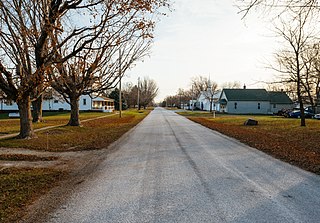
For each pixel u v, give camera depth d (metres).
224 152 10.70
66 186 6.17
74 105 22.34
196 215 4.47
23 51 12.86
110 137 15.60
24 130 14.49
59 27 11.61
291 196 5.42
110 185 6.23
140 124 26.59
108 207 4.85
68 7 11.28
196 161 8.93
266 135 16.44
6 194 5.52
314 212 4.59
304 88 22.61
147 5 10.48
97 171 7.62
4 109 59.84
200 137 15.83
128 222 4.22
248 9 8.48
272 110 61.28
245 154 10.26
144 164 8.48
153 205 4.93
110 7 10.86
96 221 4.26
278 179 6.71
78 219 4.34
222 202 5.07
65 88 22.03
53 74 18.34
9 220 4.30
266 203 5.02
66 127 20.80
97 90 21.42
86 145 12.52
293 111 40.09
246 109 61.03
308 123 25.39
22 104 14.30
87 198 5.34
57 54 12.66
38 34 12.27
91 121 30.72
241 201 5.12
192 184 6.26
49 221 4.27
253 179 6.70
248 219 4.30
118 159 9.35
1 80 12.96
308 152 10.36
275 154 10.16
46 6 11.55
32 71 15.01
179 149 11.45
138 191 5.76
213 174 7.19
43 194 5.60
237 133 17.75
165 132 18.80
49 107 62.72
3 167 8.10
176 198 5.30
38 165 8.46
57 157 9.77
